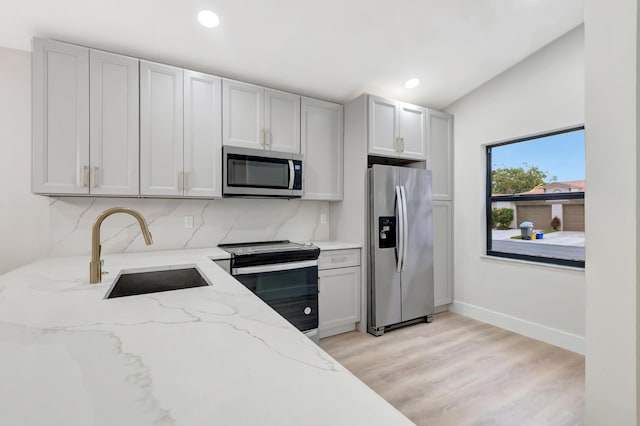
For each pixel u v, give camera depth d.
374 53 2.56
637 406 1.28
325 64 2.64
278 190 2.68
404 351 2.55
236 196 2.57
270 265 2.42
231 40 2.25
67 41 2.06
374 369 2.26
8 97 2.11
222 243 2.79
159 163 2.23
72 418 0.44
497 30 2.47
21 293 1.15
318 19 2.14
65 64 1.96
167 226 2.55
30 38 2.02
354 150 3.07
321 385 0.53
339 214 3.27
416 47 2.54
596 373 1.40
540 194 2.92
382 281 2.92
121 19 1.95
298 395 0.50
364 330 2.96
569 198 2.72
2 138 2.10
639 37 1.28
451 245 3.56
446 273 3.51
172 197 2.36
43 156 1.91
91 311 0.94
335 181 3.15
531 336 2.85
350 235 3.12
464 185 3.46
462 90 3.32
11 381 0.54
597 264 1.41
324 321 2.79
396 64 2.73
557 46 2.69
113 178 2.08
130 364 0.60
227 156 2.45
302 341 0.73
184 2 1.89
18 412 0.45
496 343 2.71
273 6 1.99
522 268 2.95
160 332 0.78
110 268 1.66
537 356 2.47
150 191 2.20
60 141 1.95
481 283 3.29
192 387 0.52
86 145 2.01
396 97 3.33
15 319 0.87
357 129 3.04
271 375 0.57
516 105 2.98
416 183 3.15
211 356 0.64
